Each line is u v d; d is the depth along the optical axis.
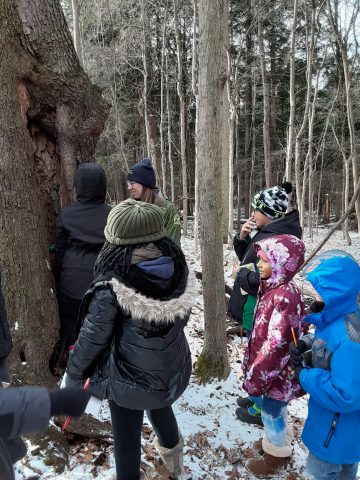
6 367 2.05
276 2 16.56
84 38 17.81
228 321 5.41
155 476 2.53
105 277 1.95
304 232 22.72
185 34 19.73
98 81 18.03
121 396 2.01
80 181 3.12
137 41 17.16
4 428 1.24
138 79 21.88
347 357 2.00
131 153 22.83
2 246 3.02
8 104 3.11
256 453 2.93
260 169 28.45
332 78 22.98
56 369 3.42
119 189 24.50
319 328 2.21
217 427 3.19
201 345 4.53
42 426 1.29
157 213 2.01
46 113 3.62
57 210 3.73
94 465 2.60
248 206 27.27
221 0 3.25
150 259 1.95
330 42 17.14
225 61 3.37
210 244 3.62
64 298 3.25
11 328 3.01
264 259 2.65
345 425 2.11
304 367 2.23
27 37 3.35
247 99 24.48
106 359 2.09
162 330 1.98
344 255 2.14
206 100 3.42
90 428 2.85
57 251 3.26
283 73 23.91
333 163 27.25
